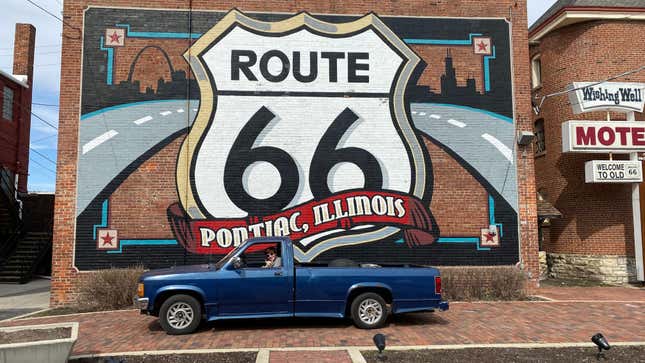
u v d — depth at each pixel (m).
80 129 12.73
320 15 13.70
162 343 7.82
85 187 12.59
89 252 12.41
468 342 7.89
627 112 15.98
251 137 13.17
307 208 13.08
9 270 18.61
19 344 6.11
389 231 13.18
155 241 12.64
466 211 13.43
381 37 13.77
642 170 15.65
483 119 13.75
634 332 8.66
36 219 22.88
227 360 6.85
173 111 13.06
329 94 13.48
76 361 6.85
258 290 8.64
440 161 13.53
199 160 12.98
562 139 15.96
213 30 13.40
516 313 10.39
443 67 13.82
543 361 6.87
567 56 17.36
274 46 13.51
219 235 12.81
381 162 13.38
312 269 8.84
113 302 11.43
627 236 16.12
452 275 12.40
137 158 12.83
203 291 8.50
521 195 13.62
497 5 14.16
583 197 16.77
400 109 13.58
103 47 13.06
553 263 17.84
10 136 23.69
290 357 6.89
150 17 13.27
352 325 9.20
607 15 16.67
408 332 8.59
